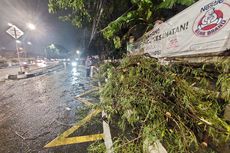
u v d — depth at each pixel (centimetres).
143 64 336
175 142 218
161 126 231
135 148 228
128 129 332
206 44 261
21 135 377
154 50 507
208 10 253
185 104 243
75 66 2900
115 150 238
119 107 335
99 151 280
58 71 2027
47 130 397
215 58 246
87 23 1076
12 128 417
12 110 563
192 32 297
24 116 499
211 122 209
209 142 221
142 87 289
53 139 353
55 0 752
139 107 272
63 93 800
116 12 840
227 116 218
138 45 687
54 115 496
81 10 859
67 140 345
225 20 221
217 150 209
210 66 263
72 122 435
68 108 557
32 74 1523
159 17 604
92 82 1077
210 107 231
